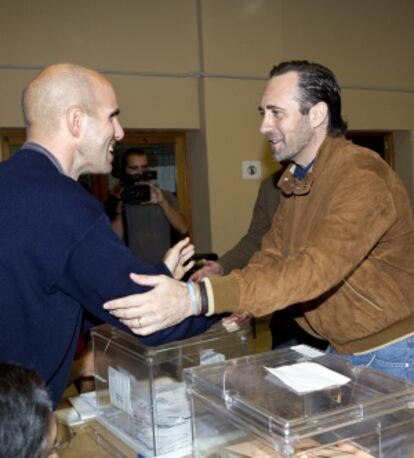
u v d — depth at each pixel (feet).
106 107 4.25
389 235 4.92
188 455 4.21
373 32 18.40
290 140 5.07
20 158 3.94
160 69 15.55
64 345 4.03
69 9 14.39
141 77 15.34
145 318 3.80
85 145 4.18
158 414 4.31
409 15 18.99
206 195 16.14
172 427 4.33
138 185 12.85
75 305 4.05
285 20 17.16
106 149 4.32
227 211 16.20
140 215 13.16
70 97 4.07
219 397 3.53
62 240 3.70
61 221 3.70
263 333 15.33
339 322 5.14
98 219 3.84
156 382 4.34
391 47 18.71
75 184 3.91
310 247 4.41
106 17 14.83
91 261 3.73
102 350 5.00
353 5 18.07
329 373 3.74
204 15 15.70
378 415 3.25
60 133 4.08
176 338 4.10
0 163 4.01
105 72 14.87
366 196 4.45
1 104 13.87
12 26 13.84
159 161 16.46
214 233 16.06
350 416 3.17
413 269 5.12
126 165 13.01
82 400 5.53
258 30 16.33
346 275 4.54
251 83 16.31
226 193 16.17
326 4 17.69
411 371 5.18
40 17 14.10
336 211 4.47
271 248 5.80
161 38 15.49
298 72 5.00
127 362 4.59
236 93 16.16
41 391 2.41
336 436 3.15
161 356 4.35
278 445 3.06
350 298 5.00
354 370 3.84
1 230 3.67
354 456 3.11
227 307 4.04
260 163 16.53
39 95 4.06
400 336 5.14
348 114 18.13
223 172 16.11
